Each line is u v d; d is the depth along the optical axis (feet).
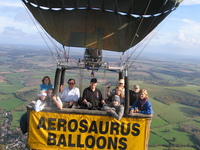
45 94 17.97
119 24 21.29
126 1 19.53
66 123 17.93
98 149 17.95
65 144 18.01
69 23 21.61
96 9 20.68
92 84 19.25
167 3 19.30
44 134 17.95
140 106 18.31
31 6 20.94
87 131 17.95
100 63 21.94
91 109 19.10
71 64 21.17
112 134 17.97
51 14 21.24
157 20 20.71
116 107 17.89
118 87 18.99
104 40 22.12
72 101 20.27
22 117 19.67
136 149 18.01
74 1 20.11
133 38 21.80
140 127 17.93
